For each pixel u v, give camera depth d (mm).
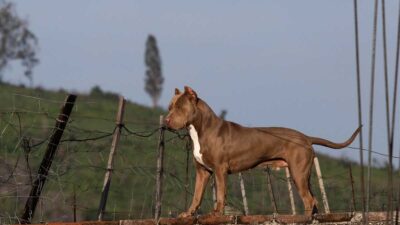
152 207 16609
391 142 7000
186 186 14898
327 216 13266
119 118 13836
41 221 13164
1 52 77125
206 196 17656
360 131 7227
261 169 17359
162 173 14195
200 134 12961
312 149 13531
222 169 12922
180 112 12773
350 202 17375
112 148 13836
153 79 94562
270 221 12758
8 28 77188
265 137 13203
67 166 14609
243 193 16406
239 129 13148
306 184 13383
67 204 15992
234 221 12461
